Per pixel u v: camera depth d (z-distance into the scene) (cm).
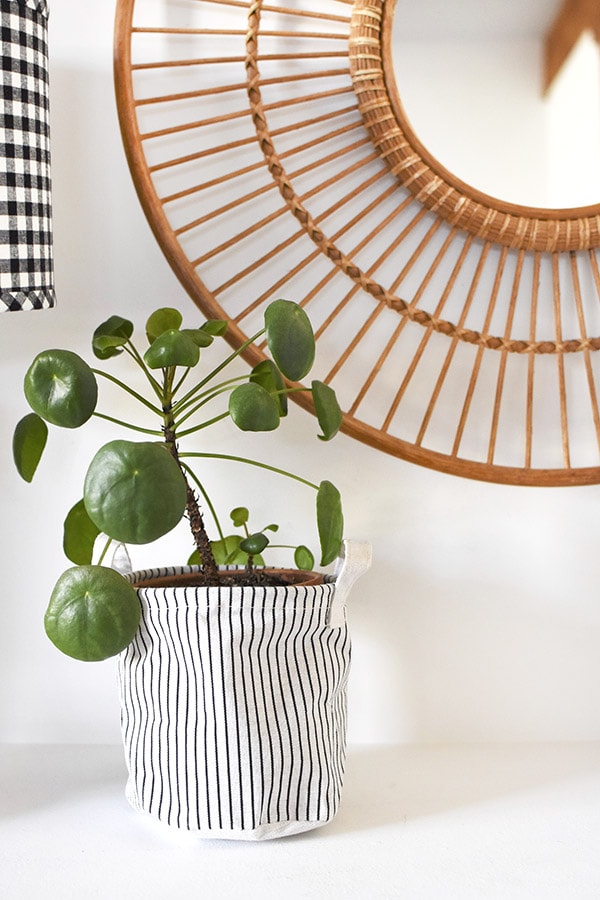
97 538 93
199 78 98
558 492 104
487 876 77
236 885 75
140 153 97
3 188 74
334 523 84
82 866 78
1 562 104
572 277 101
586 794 92
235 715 80
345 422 100
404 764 99
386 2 95
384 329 102
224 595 79
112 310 101
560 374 102
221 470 103
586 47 97
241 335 99
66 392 77
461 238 101
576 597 105
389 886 75
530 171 98
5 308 74
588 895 74
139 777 84
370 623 105
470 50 96
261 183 99
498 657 105
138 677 83
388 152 97
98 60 98
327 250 99
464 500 104
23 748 103
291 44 98
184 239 100
